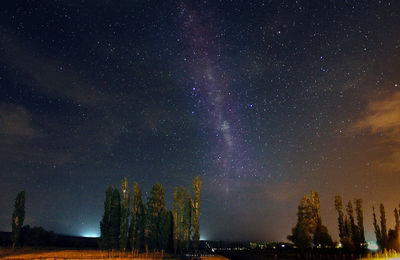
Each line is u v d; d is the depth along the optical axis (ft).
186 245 210.59
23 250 193.77
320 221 224.33
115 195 193.47
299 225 189.78
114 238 185.47
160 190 208.23
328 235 195.62
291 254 180.14
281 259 161.07
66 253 179.32
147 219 200.44
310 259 161.17
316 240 196.03
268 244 290.97
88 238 303.48
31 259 146.61
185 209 217.77
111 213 189.78
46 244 239.30
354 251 193.98
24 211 206.08
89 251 198.29
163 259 174.70
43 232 241.96
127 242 189.67
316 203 228.43
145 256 179.32
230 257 196.95
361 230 233.96
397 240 223.71
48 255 165.58
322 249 193.26
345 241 200.34
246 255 194.70
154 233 197.98
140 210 203.92
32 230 238.07
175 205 217.77
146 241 197.16
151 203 203.62
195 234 212.84
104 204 192.03
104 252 185.06
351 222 235.81
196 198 218.79
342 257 164.86
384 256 181.57
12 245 217.15
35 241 235.81
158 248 196.54
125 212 191.11
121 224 189.06
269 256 176.14
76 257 158.71
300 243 186.19
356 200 240.12
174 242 209.97
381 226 232.73
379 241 230.48
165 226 201.67
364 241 231.71
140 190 205.46
